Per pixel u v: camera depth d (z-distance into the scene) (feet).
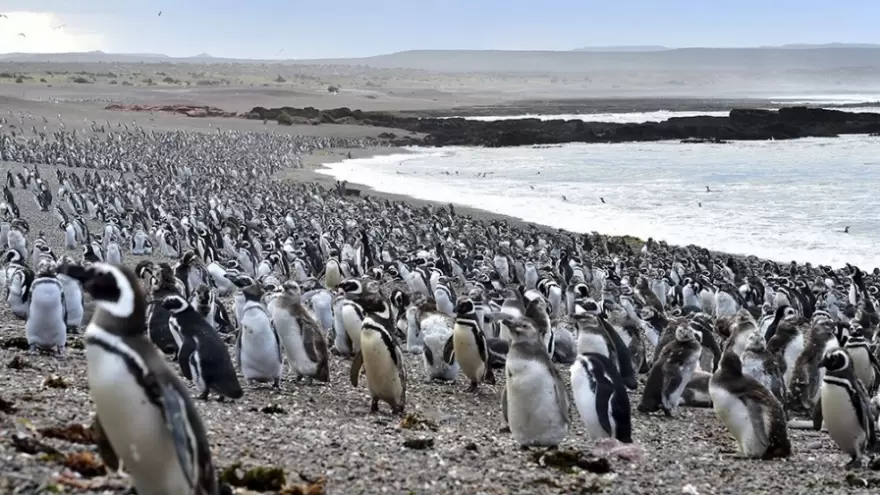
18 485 23.80
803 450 44.01
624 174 241.14
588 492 32.71
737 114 389.19
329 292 71.51
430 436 39.27
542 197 199.52
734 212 171.73
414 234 139.33
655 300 82.33
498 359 57.88
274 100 557.33
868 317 80.33
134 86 620.90
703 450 42.16
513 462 35.63
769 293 92.68
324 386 50.65
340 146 330.75
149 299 56.90
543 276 100.32
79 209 146.61
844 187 201.36
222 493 24.48
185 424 21.24
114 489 24.66
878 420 45.93
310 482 29.96
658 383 50.42
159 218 138.41
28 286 62.80
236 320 67.51
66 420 32.27
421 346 65.16
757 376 49.78
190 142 292.61
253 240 113.91
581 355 40.40
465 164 276.41
